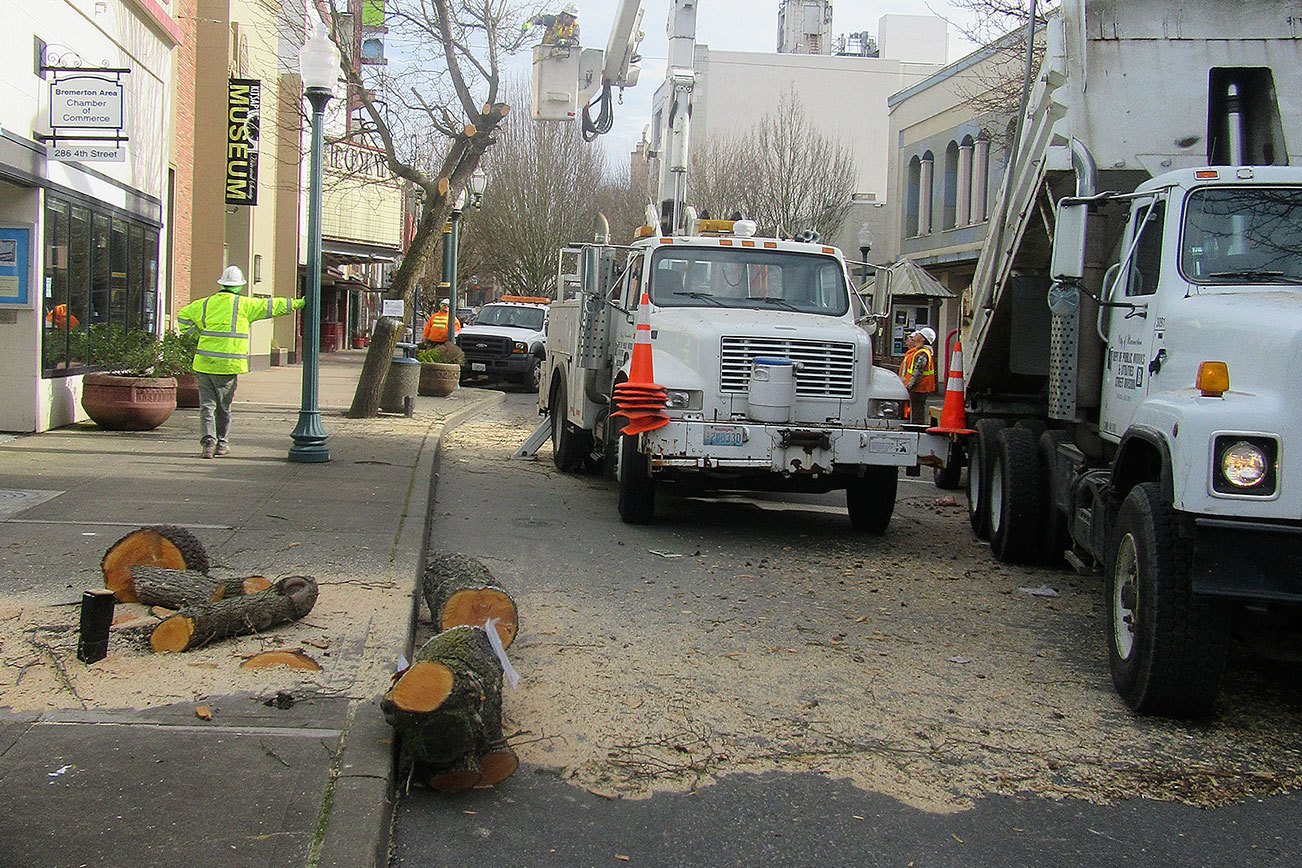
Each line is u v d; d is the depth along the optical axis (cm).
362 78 1911
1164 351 706
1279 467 550
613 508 1207
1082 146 875
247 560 777
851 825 472
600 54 1495
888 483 1093
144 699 516
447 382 2370
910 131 3662
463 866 427
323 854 392
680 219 1337
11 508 909
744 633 740
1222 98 888
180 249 1978
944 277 3444
